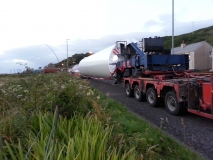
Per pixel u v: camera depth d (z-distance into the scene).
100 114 4.09
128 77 13.16
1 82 6.69
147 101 9.83
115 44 18.52
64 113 4.22
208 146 4.72
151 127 5.49
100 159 2.26
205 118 7.11
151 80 9.38
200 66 51.78
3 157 2.35
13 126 2.86
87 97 5.14
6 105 4.03
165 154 4.09
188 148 4.46
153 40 11.80
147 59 10.61
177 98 7.27
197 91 6.66
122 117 6.31
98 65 21.05
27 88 5.38
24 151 2.46
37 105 3.91
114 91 15.03
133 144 3.59
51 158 2.04
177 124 6.45
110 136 3.13
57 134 2.94
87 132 2.66
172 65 10.88
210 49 52.50
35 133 3.01
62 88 4.58
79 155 2.14
